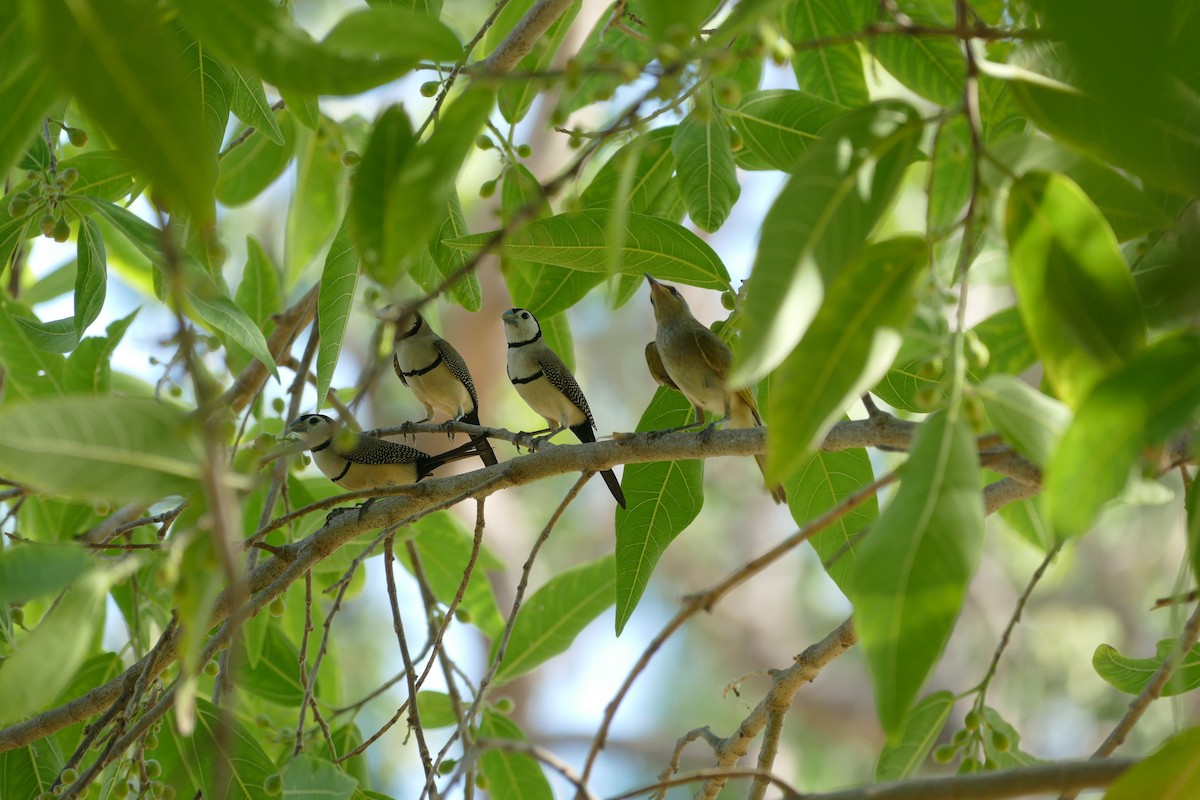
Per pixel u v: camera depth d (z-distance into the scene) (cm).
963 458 462
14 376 1046
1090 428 449
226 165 1326
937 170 1041
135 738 717
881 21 546
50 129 859
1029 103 495
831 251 454
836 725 2645
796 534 485
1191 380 448
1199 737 487
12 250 814
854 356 475
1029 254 500
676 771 853
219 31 471
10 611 935
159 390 969
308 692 820
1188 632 599
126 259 1378
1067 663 2331
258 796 772
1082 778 494
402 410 2253
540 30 838
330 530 844
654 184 968
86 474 458
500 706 1007
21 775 848
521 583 808
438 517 1230
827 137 470
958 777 500
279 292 1234
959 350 482
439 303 1421
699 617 2819
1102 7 354
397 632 809
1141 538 2334
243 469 518
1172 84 482
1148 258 629
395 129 507
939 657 441
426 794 745
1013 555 2412
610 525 2608
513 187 907
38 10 424
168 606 1052
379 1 812
